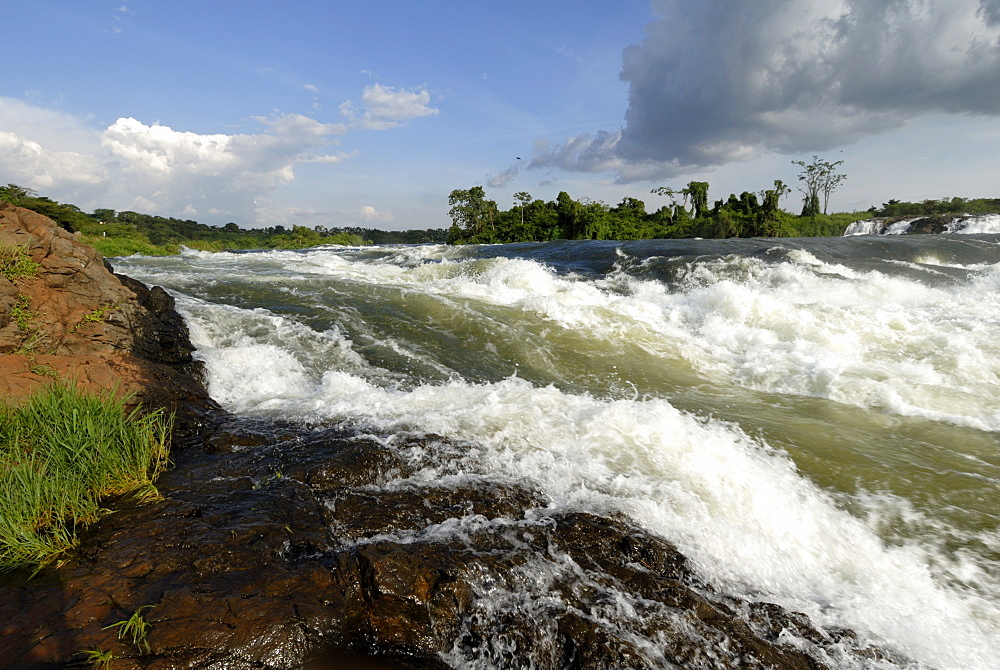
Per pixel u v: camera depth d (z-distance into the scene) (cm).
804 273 1540
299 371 787
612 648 309
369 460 496
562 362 920
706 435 592
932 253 2084
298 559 368
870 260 1877
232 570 349
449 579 345
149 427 504
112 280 726
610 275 1772
